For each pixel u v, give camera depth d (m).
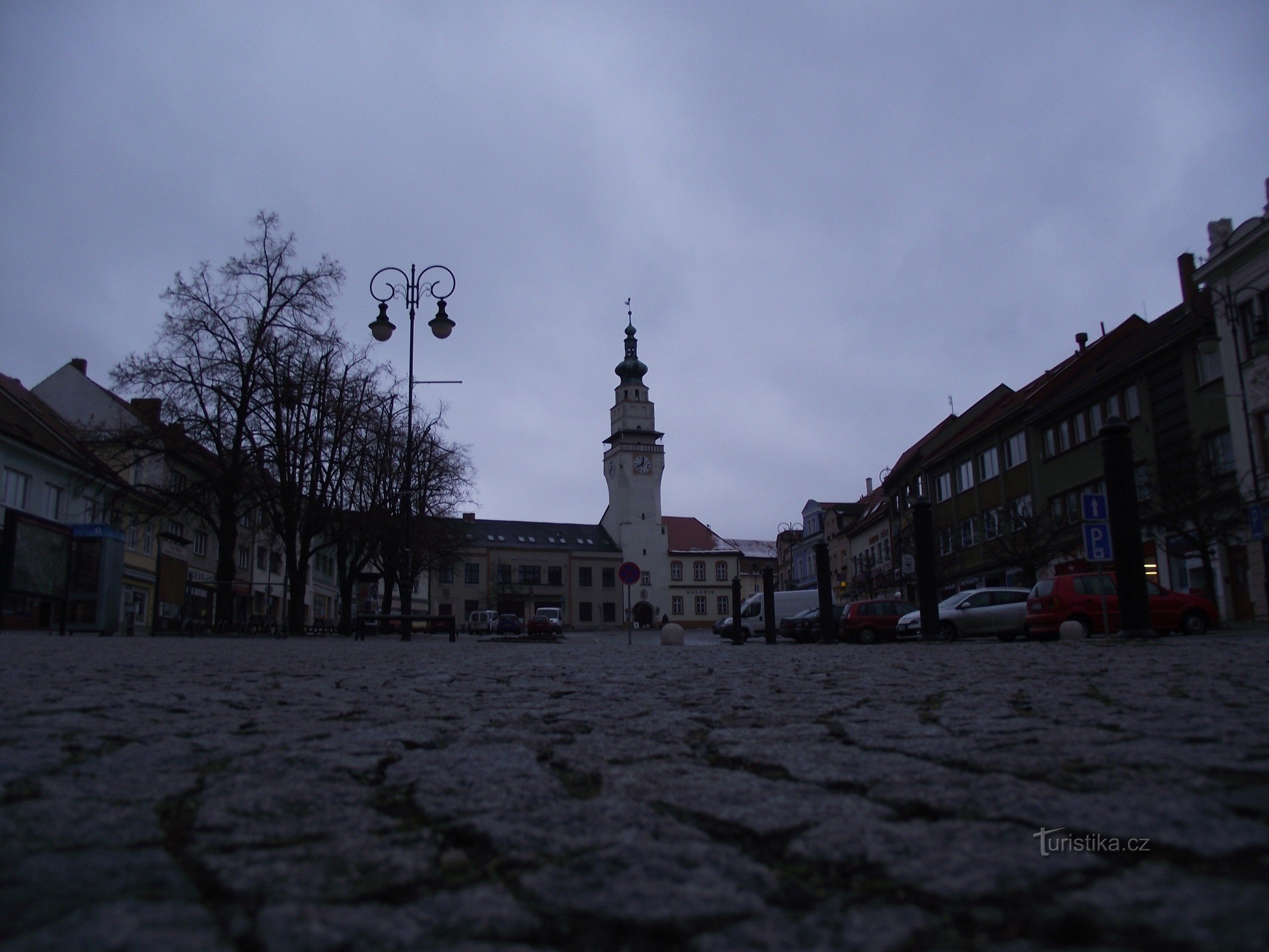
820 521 81.69
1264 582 28.91
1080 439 39.53
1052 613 21.95
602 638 55.28
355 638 36.00
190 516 38.38
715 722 5.73
